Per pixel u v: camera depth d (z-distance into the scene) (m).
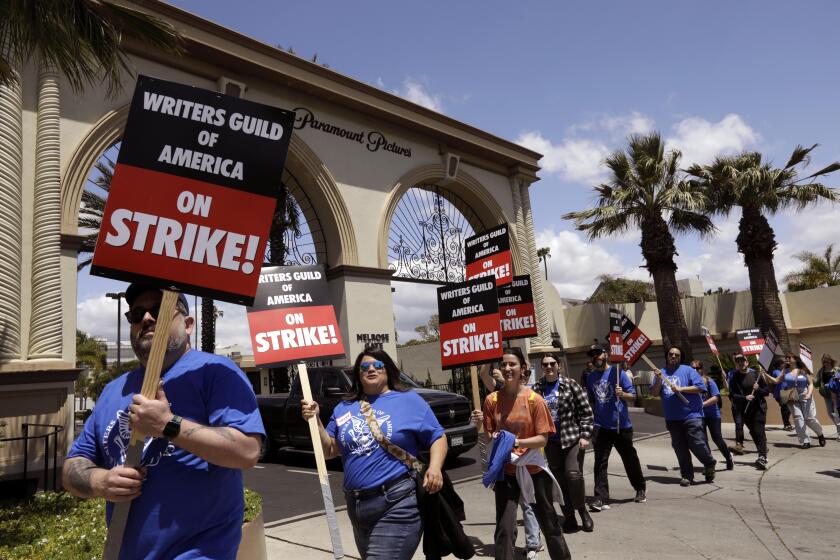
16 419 8.12
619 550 5.10
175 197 2.26
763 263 20.92
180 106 2.32
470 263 8.72
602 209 20.94
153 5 11.21
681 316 20.53
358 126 14.80
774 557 4.84
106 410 2.15
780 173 20.39
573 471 5.70
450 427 9.92
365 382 3.49
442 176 16.56
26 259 8.82
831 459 9.68
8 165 8.52
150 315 2.14
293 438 11.02
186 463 1.97
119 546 1.79
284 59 13.24
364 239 14.30
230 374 2.12
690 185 21.28
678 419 7.90
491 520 6.34
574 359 24.75
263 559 4.44
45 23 5.77
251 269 2.31
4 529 4.65
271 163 2.39
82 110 10.18
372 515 3.19
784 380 12.12
